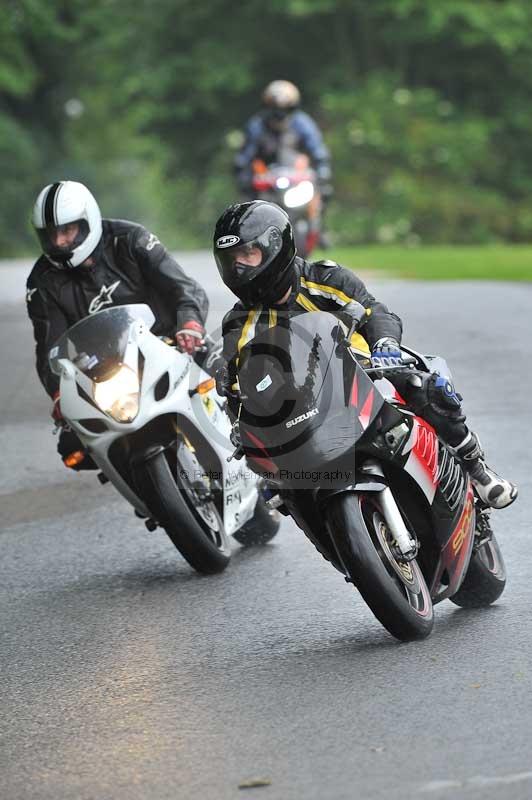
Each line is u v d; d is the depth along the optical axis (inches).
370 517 775.7
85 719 712.4
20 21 6437.0
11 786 633.6
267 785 605.0
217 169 6456.7
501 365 1662.2
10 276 2997.0
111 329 956.6
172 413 957.8
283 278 742.5
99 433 943.7
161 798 602.9
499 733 636.7
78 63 6904.5
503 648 758.5
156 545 1068.5
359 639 800.3
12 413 1577.3
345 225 5442.9
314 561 987.3
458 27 6161.4
